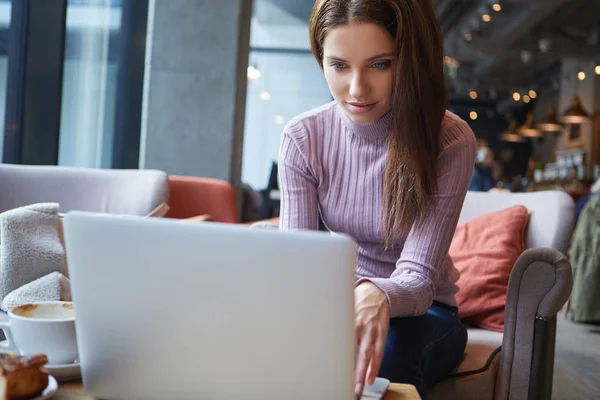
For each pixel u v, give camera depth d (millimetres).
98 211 2344
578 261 4664
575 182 12930
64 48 4070
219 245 820
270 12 6809
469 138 1487
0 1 3896
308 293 800
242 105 4859
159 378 883
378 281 1236
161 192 2346
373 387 1044
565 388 2990
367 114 1411
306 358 818
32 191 2348
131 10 4605
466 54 15672
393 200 1438
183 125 4711
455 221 1440
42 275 1695
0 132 3926
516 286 1593
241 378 845
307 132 1594
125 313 878
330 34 1343
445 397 1621
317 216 1619
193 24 4695
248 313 824
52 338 1002
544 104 19469
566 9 11906
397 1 1313
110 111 4527
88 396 947
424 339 1449
